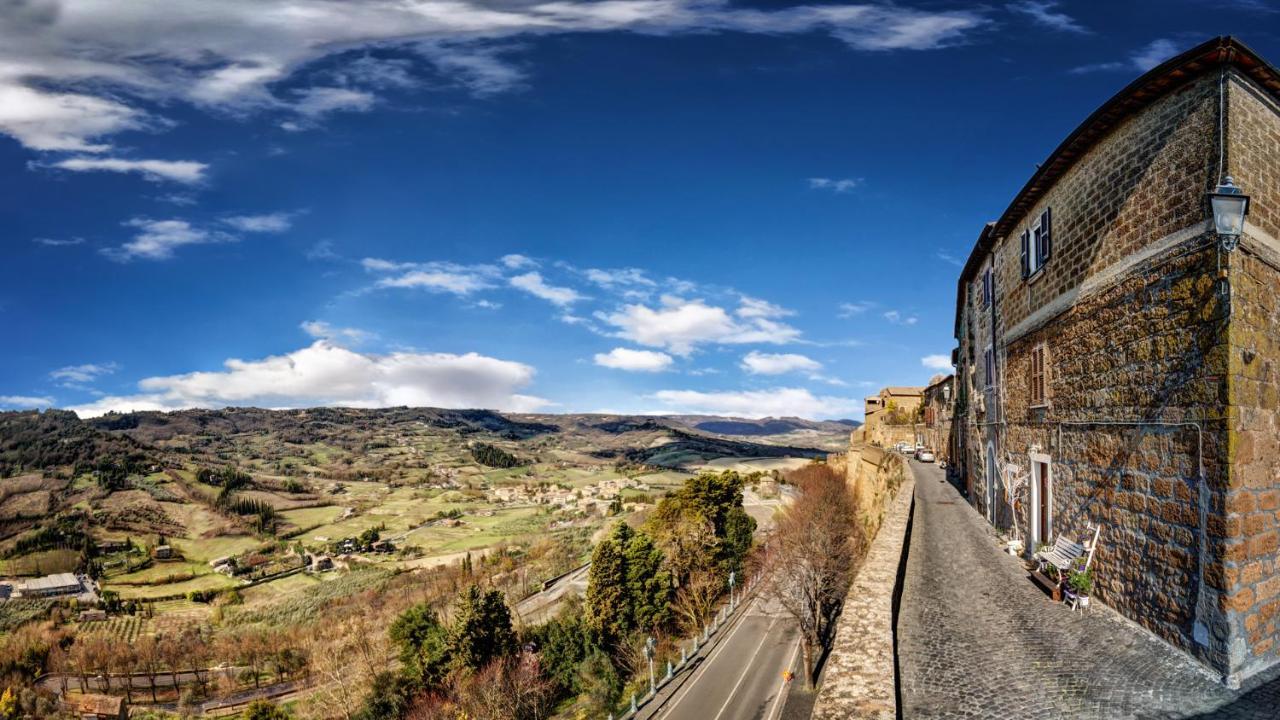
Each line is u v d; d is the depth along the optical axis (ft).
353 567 458.09
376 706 178.19
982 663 30.94
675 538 222.89
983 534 65.72
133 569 465.88
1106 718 24.66
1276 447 30.94
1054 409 48.44
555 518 579.89
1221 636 27.84
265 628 329.93
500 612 182.91
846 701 23.34
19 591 398.21
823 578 137.39
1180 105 32.37
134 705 249.14
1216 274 28.94
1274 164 31.89
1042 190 51.65
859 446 214.69
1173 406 32.07
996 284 68.90
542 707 164.55
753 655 157.89
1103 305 39.81
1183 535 30.89
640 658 171.53
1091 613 37.68
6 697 239.09
